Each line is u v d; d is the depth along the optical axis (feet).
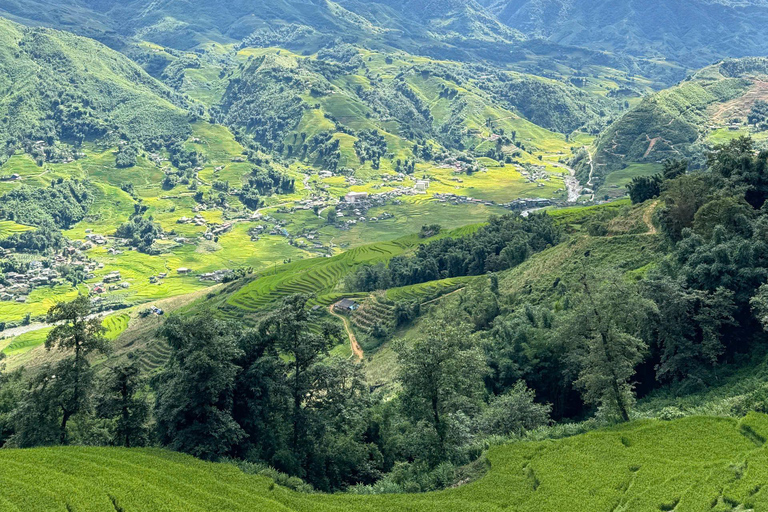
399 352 201.05
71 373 189.37
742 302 240.73
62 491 144.25
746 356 228.63
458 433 194.90
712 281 246.68
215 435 181.27
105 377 194.29
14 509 133.49
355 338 535.19
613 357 184.03
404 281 638.53
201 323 191.21
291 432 207.72
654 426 170.50
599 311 184.03
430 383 193.88
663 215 369.50
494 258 577.84
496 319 358.02
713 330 234.58
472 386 213.05
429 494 156.97
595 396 192.75
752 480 130.21
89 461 165.37
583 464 156.04
